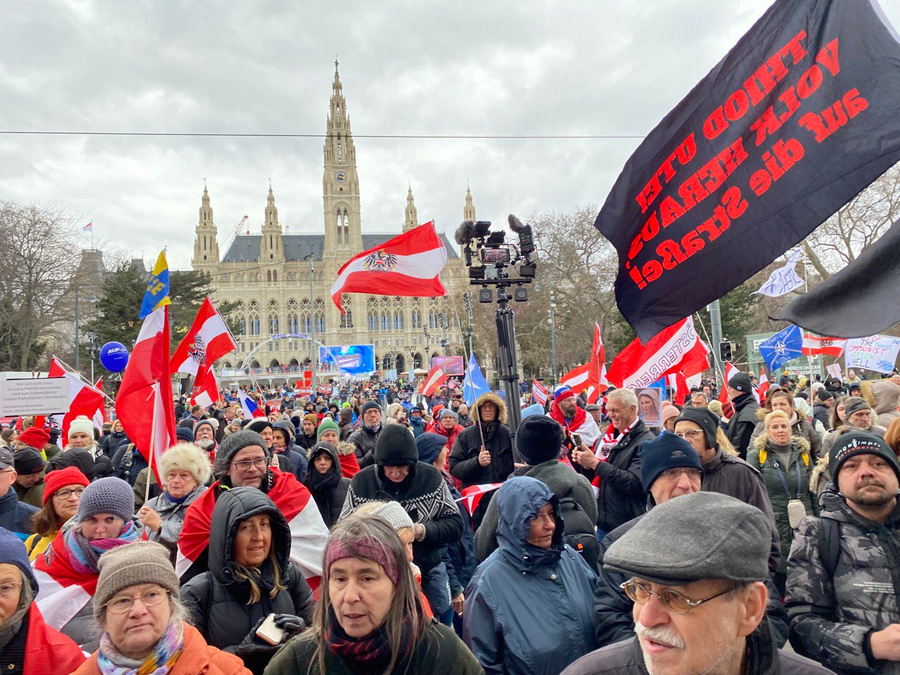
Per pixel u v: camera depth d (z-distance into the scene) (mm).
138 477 7164
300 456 9117
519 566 3562
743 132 4113
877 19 3537
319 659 2590
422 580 5117
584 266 44750
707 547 1769
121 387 6273
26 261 38062
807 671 2070
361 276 9289
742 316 37719
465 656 2744
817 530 3283
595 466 5812
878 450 3137
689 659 1775
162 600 2879
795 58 3865
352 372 43500
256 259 145250
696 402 11039
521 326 53031
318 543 5320
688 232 4430
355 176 142375
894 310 2949
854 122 3605
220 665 2984
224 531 3562
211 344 11227
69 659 3199
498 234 10609
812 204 3766
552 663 3316
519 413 10117
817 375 27656
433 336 137125
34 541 4887
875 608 3035
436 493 5211
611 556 1888
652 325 4672
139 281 45031
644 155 4680
